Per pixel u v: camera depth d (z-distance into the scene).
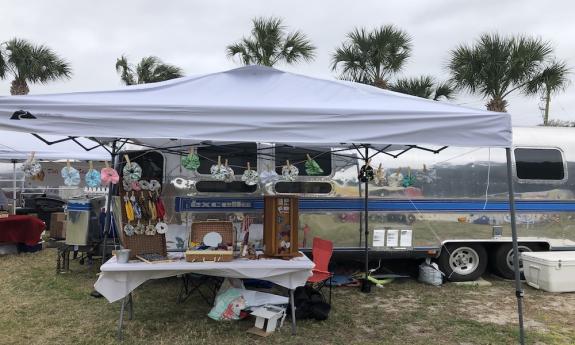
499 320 4.82
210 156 5.67
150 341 4.03
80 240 6.32
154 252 4.28
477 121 3.64
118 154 5.16
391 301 5.44
